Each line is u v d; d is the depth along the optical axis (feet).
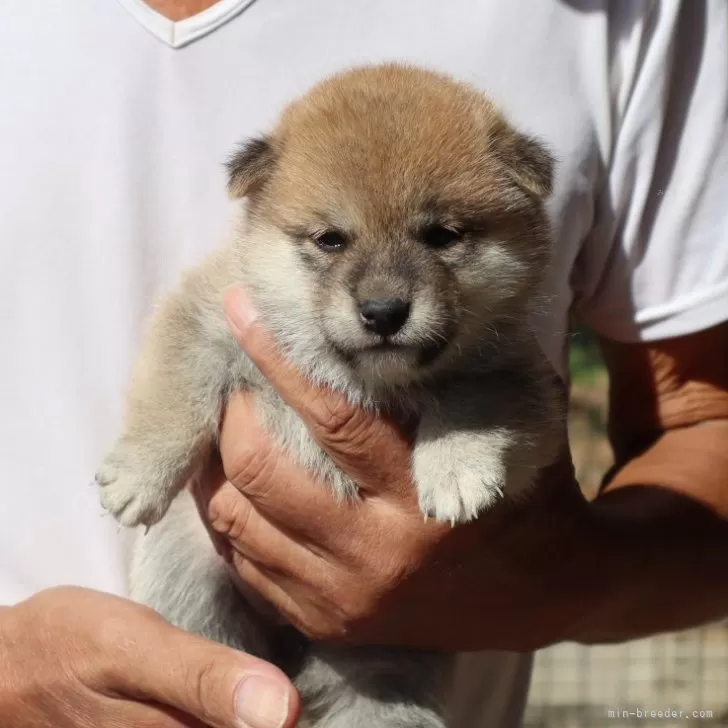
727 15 1.93
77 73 1.86
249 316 1.77
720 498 1.97
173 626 1.71
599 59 1.91
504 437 1.74
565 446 1.82
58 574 1.88
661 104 1.92
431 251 1.78
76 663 1.66
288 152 1.83
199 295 1.87
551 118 1.90
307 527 1.69
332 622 1.75
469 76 1.90
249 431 1.73
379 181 1.76
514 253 1.84
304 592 1.74
